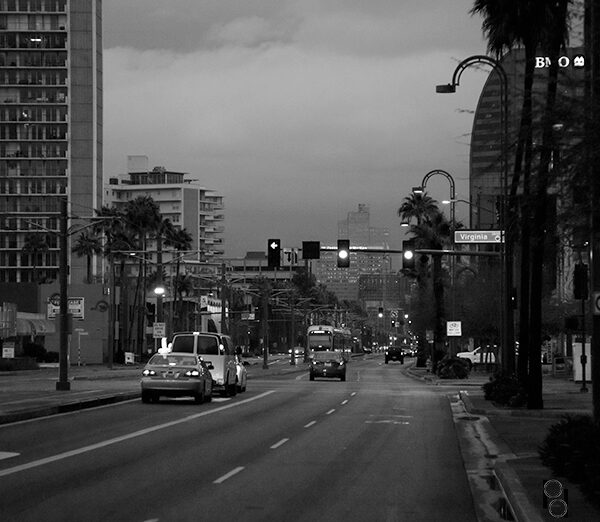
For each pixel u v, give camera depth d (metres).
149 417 33.91
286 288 185.25
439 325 84.06
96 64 165.12
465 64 37.09
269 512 14.87
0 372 81.94
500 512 15.22
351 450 24.30
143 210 121.06
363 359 187.00
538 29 34.91
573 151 16.09
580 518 13.00
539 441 25.80
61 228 49.47
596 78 16.34
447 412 38.75
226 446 24.70
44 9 161.75
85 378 69.19
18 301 118.81
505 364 45.97
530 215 19.88
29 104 162.50
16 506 15.07
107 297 118.38
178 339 47.00
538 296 36.41
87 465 20.38
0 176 162.62
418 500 16.36
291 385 64.00
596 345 18.25
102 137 169.00
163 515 14.41
